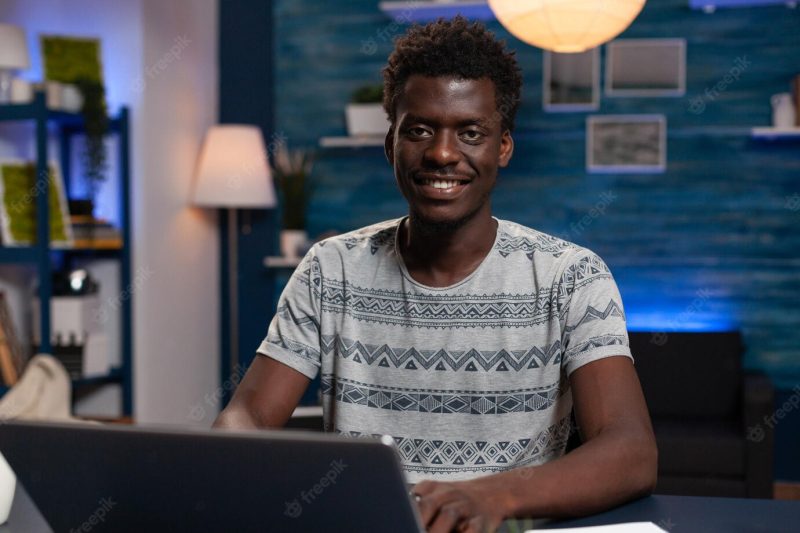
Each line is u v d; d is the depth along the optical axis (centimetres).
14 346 374
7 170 370
